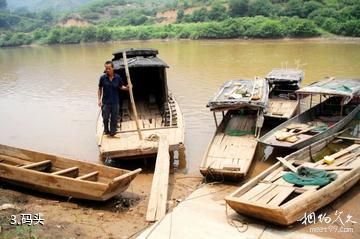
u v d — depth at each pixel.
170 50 35.72
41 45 58.62
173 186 8.92
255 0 51.09
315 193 6.81
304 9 45.06
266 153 10.62
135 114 10.20
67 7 171.12
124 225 6.81
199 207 7.50
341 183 7.33
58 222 6.60
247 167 8.75
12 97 19.05
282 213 6.26
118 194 8.10
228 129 11.04
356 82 12.67
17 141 12.45
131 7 83.75
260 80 13.21
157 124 11.76
